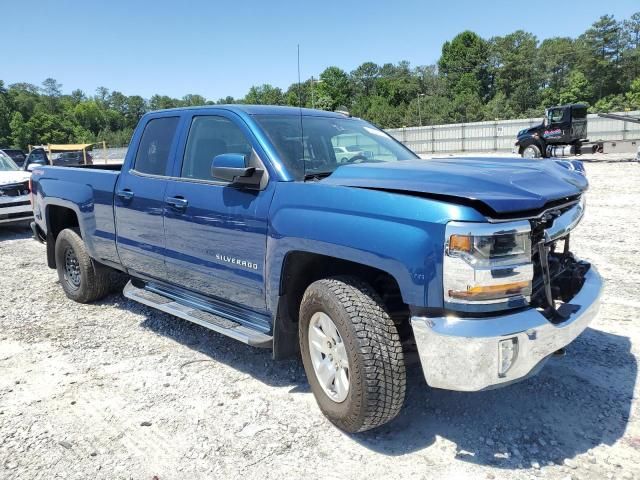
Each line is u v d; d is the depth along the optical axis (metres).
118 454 3.10
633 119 23.72
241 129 3.89
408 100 111.31
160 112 4.71
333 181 3.37
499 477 2.81
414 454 3.03
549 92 102.56
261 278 3.62
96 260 5.54
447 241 2.64
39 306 5.90
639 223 9.15
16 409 3.63
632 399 3.52
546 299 2.96
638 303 5.23
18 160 21.02
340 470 2.91
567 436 3.15
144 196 4.58
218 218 3.87
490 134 42.28
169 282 4.64
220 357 4.43
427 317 2.76
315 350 3.35
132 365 4.30
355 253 2.97
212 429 3.34
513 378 2.73
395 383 2.94
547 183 3.09
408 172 3.21
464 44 112.56
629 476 2.78
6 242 10.23
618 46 104.06
